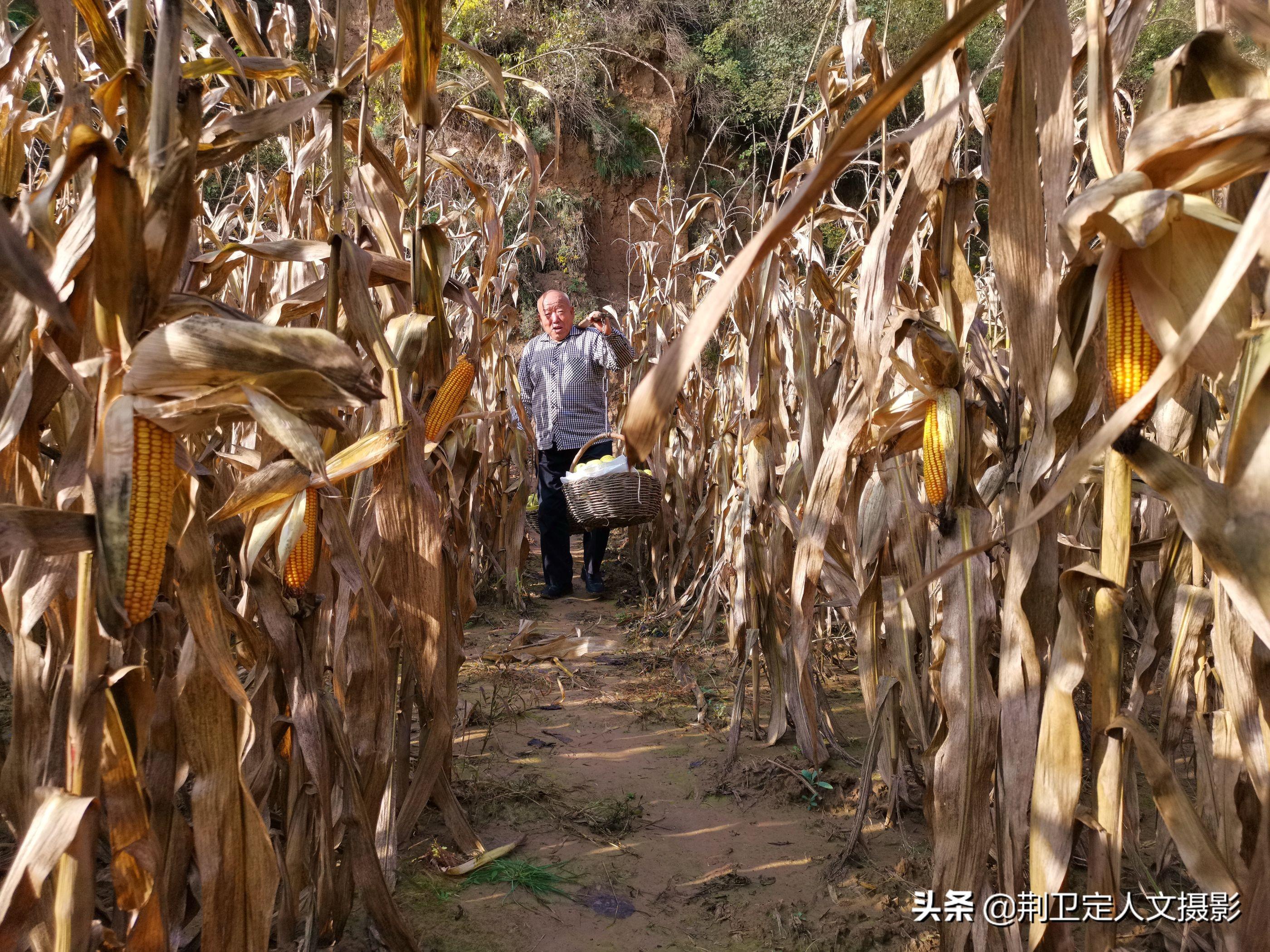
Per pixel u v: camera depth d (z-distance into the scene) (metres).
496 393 6.49
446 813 2.85
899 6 9.86
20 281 1.05
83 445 1.50
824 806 3.21
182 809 2.64
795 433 4.78
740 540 4.30
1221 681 1.83
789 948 2.35
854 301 4.34
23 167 1.88
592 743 3.77
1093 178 3.73
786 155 3.17
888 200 2.51
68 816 1.33
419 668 2.31
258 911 1.76
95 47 1.57
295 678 2.01
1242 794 1.99
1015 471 1.96
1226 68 1.26
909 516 2.60
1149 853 2.78
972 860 1.96
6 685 3.61
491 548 6.54
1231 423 1.21
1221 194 1.74
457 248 6.39
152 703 1.50
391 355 2.03
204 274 1.95
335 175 2.10
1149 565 2.82
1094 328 1.55
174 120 1.36
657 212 7.04
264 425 1.30
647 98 19.22
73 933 1.38
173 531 1.56
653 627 5.61
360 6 14.20
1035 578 1.88
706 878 2.71
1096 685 1.77
